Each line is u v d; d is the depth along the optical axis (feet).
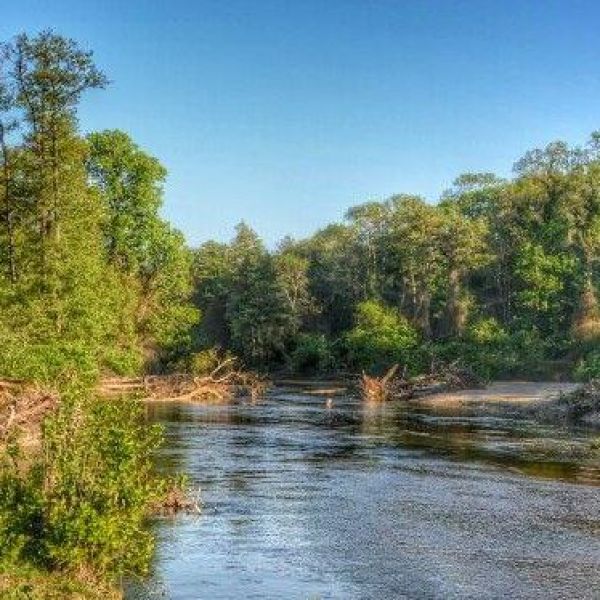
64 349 122.83
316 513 70.08
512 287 328.49
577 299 287.69
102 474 48.57
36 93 149.69
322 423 145.18
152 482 51.72
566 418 157.07
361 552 57.93
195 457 100.17
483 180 443.32
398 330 289.12
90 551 45.88
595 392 161.68
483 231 327.06
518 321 301.22
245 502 73.97
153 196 199.00
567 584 51.21
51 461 49.67
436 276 331.36
